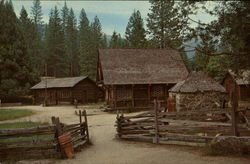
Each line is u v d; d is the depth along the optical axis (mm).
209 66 34281
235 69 10227
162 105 30016
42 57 74438
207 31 7352
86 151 10656
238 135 9539
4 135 9008
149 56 33500
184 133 11289
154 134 12180
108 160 8898
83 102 41156
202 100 20062
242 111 9859
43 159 9094
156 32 42375
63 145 9352
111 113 27141
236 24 6449
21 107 36562
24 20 76312
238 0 6656
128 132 13133
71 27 89938
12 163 8422
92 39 76625
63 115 25297
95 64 64188
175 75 31219
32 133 9289
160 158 8766
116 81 28547
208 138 10133
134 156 9336
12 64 44906
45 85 42469
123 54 32875
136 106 29422
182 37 7500
